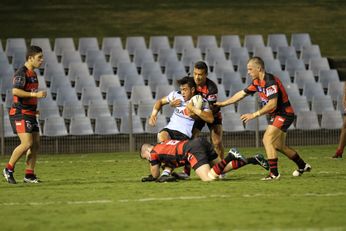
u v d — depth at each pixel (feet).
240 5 314.55
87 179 135.33
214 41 270.87
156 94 227.81
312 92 246.68
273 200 103.45
